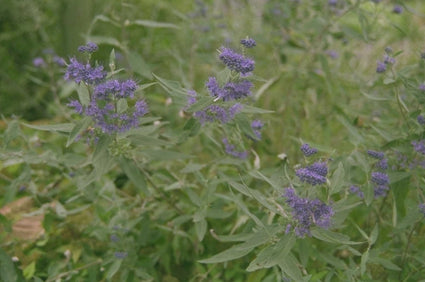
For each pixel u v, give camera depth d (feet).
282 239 3.04
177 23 6.07
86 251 3.80
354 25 4.80
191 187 3.93
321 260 3.41
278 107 4.68
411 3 5.52
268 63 4.83
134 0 5.71
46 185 4.36
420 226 3.72
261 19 5.11
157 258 3.79
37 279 3.46
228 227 3.82
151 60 5.41
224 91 3.19
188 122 3.43
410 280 3.42
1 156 3.67
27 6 6.01
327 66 4.32
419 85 3.49
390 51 3.60
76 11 5.64
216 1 5.65
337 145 4.34
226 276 3.67
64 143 4.51
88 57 3.25
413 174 3.43
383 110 4.24
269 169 3.68
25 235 4.02
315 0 4.66
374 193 3.40
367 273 3.45
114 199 3.86
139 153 3.46
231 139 3.66
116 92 3.15
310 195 3.05
